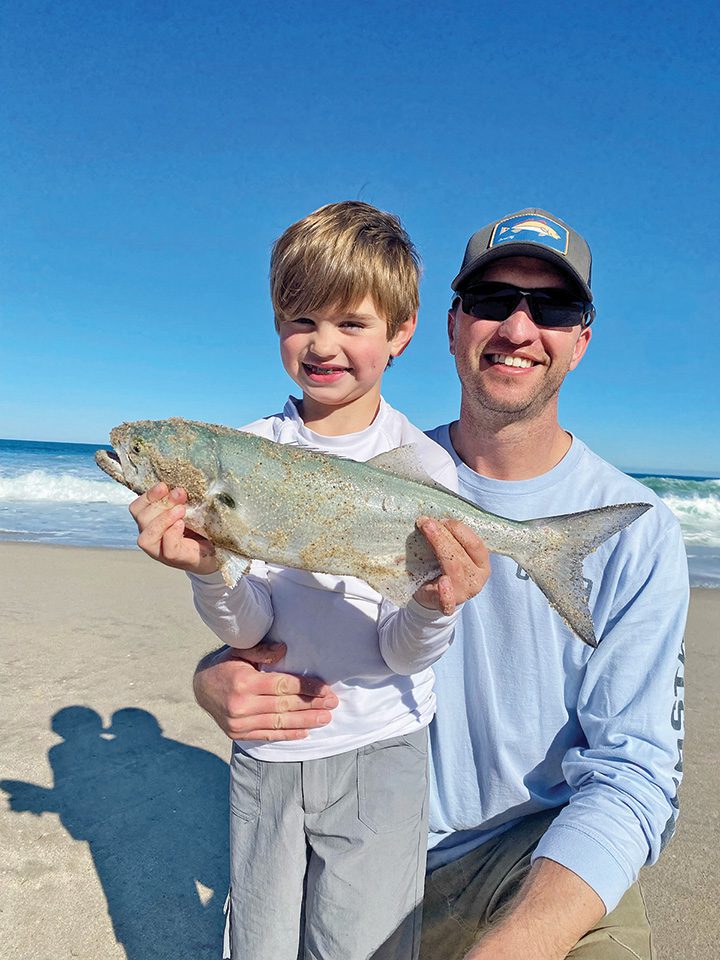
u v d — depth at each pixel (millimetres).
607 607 706
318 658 669
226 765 1155
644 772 616
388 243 722
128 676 1503
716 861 905
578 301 718
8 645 1674
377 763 659
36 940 764
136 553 3088
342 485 611
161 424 614
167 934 784
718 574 3133
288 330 716
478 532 630
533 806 706
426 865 708
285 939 629
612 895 535
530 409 729
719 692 1526
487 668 721
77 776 1092
